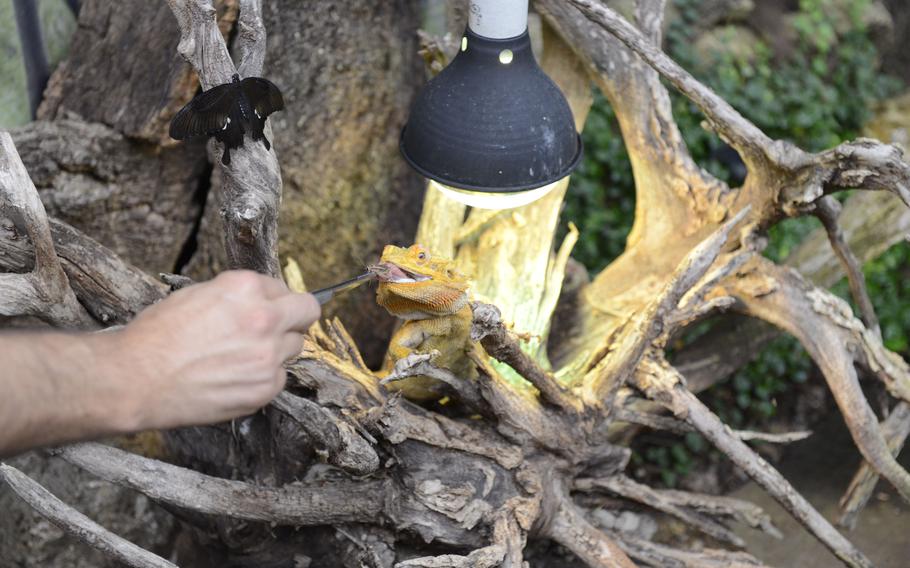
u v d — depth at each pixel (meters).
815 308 3.19
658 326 2.91
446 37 3.37
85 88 3.45
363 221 3.68
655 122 3.43
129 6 3.48
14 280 2.40
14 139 3.25
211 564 3.29
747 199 3.22
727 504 3.25
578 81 3.59
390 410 2.54
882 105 6.20
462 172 2.29
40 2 3.48
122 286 2.71
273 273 2.32
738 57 5.84
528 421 2.78
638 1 3.40
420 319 2.61
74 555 3.18
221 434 3.01
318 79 3.50
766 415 4.54
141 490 2.42
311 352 2.71
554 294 3.35
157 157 3.46
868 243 3.77
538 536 2.87
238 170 2.11
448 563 2.38
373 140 3.62
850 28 6.27
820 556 3.79
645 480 4.20
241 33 2.19
